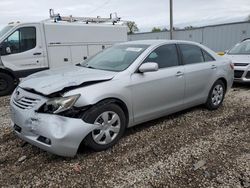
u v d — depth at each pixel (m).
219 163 3.46
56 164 3.44
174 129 4.61
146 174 3.22
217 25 21.06
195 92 5.19
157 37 26.47
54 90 3.33
